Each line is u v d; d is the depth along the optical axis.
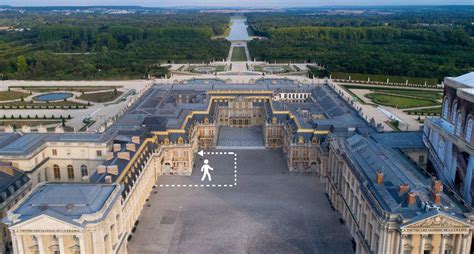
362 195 199.00
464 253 168.25
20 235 167.00
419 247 168.62
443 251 168.50
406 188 179.25
